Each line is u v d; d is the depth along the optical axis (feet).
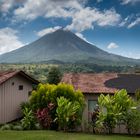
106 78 92.27
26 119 76.13
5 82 91.71
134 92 79.56
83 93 80.74
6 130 72.59
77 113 72.08
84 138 60.95
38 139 58.70
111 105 70.28
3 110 90.94
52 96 76.89
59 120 70.95
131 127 70.59
